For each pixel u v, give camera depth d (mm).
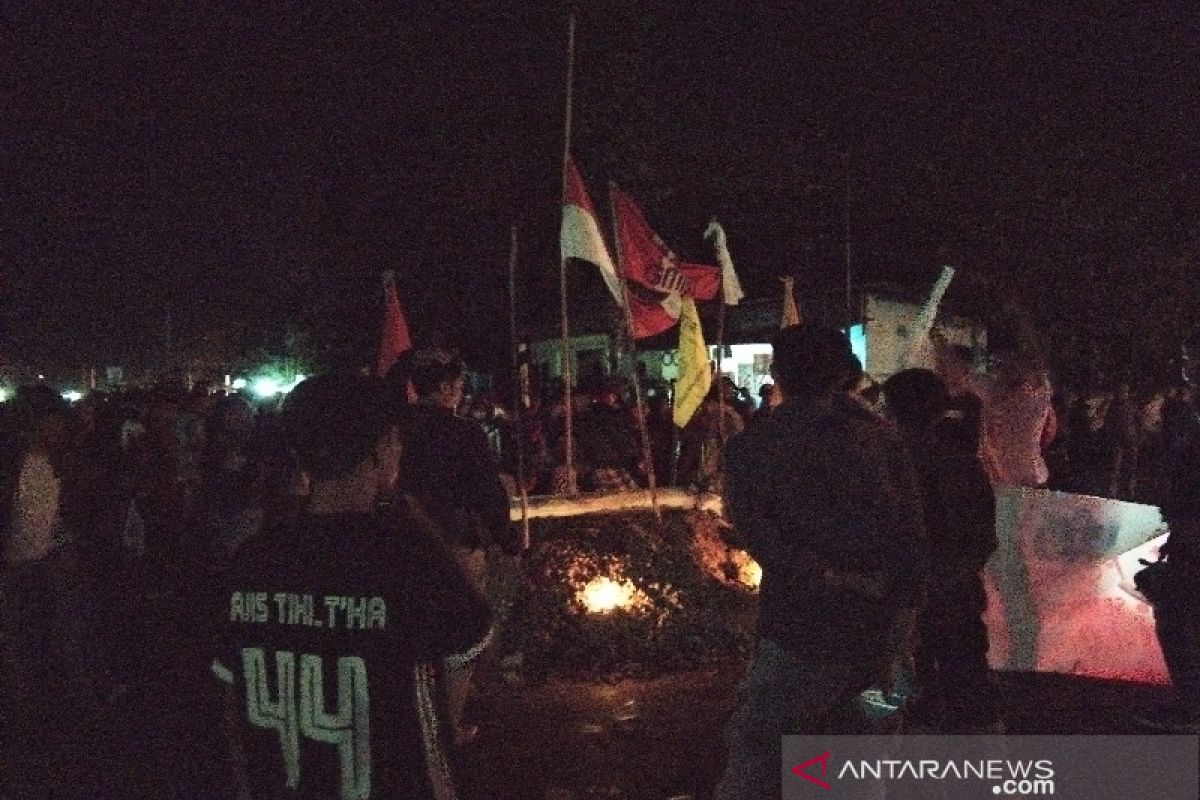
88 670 7398
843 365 3703
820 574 3559
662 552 8102
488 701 6715
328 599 2463
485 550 5375
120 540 10609
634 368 8797
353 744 2412
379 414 2574
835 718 3631
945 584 4707
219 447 8797
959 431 4871
